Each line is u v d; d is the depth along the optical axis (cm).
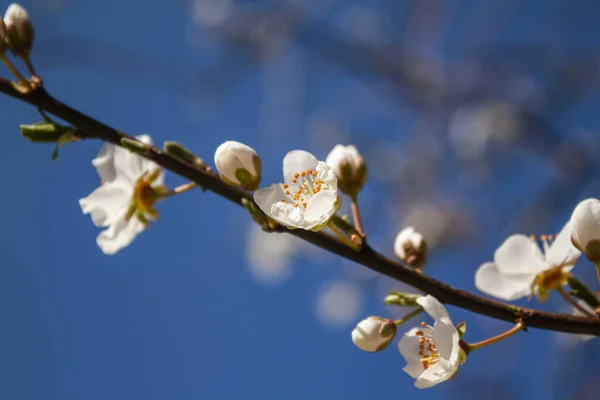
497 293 40
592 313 39
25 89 39
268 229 38
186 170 39
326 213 38
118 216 42
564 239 40
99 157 42
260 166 39
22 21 40
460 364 38
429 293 38
